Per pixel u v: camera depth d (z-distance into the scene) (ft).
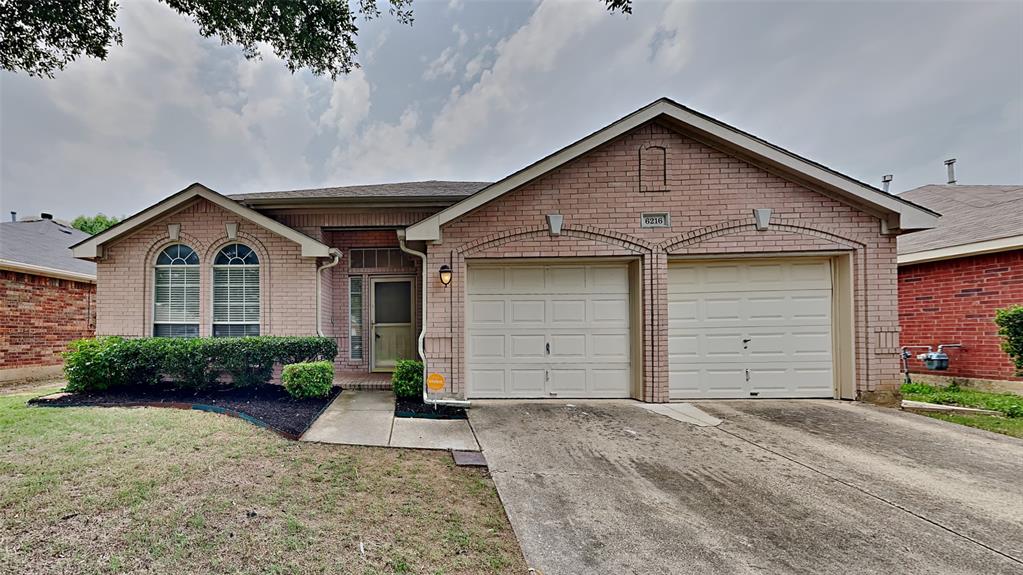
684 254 23.15
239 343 23.18
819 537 10.12
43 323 32.42
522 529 10.35
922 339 28.73
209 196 26.40
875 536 10.18
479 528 10.30
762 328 23.80
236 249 27.48
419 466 14.10
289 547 8.97
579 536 10.07
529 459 14.98
